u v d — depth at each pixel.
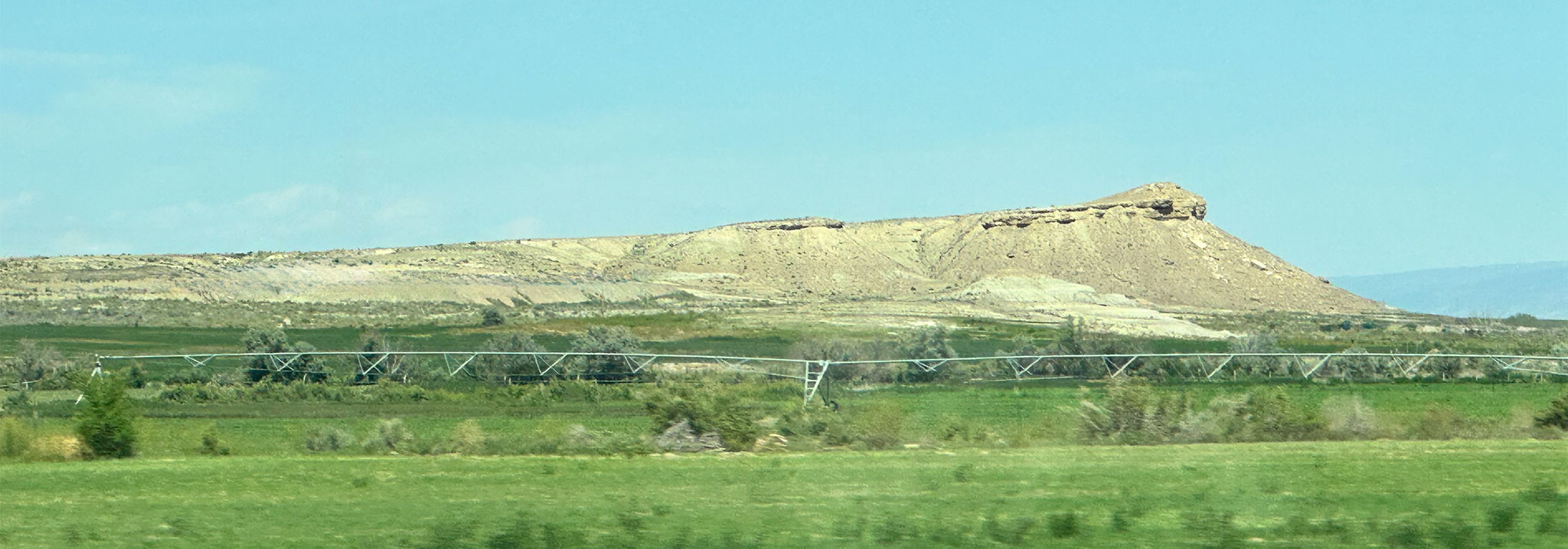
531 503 53.28
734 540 43.31
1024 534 44.25
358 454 78.38
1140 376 156.25
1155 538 43.25
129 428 77.44
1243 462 66.06
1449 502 51.09
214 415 111.25
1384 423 84.44
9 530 47.47
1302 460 66.75
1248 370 166.25
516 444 77.38
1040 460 67.94
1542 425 86.44
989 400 122.19
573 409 118.06
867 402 110.00
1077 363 167.12
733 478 60.88
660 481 60.16
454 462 69.94
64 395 136.62
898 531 44.72
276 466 68.62
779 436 81.25
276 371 160.12
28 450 75.00
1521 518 47.09
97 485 61.09
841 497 53.81
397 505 53.16
